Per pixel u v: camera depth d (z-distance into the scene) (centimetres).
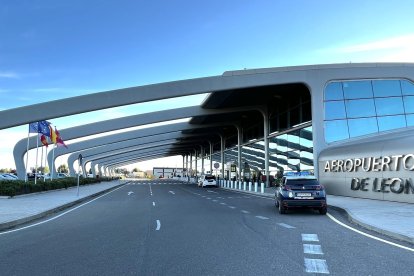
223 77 3506
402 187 2169
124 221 1509
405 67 3541
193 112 4875
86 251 911
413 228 1181
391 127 3484
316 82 3472
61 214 1819
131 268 742
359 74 3491
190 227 1316
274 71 3516
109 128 5081
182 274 697
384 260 806
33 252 902
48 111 3375
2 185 2716
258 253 879
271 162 4666
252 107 4766
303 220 1516
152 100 3525
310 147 3641
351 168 2694
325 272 709
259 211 1895
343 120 3441
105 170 11625
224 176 7031
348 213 1634
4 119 3309
